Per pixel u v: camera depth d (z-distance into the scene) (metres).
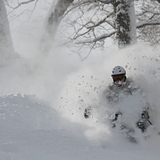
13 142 11.65
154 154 12.15
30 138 12.66
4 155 9.40
